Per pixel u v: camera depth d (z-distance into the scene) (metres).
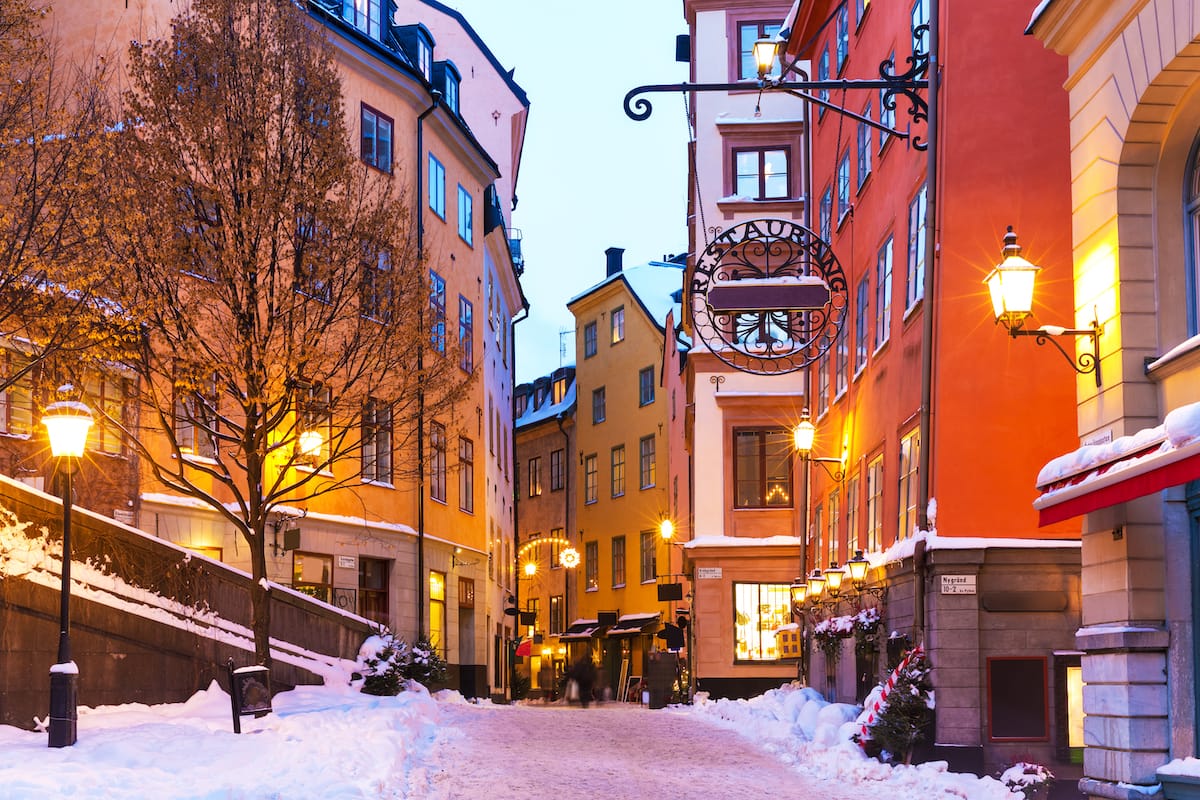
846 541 25.06
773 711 24.08
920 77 18.36
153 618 19.33
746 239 20.97
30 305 17.38
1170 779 11.90
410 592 33.12
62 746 14.09
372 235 21.58
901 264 20.52
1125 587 12.49
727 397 36.62
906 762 16.78
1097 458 12.03
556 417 62.41
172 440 20.09
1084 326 13.56
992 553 16.97
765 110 37.19
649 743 20.20
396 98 33.75
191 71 20.84
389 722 18.70
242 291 20.34
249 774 13.42
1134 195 12.97
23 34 18.27
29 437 22.03
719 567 36.22
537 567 64.44
